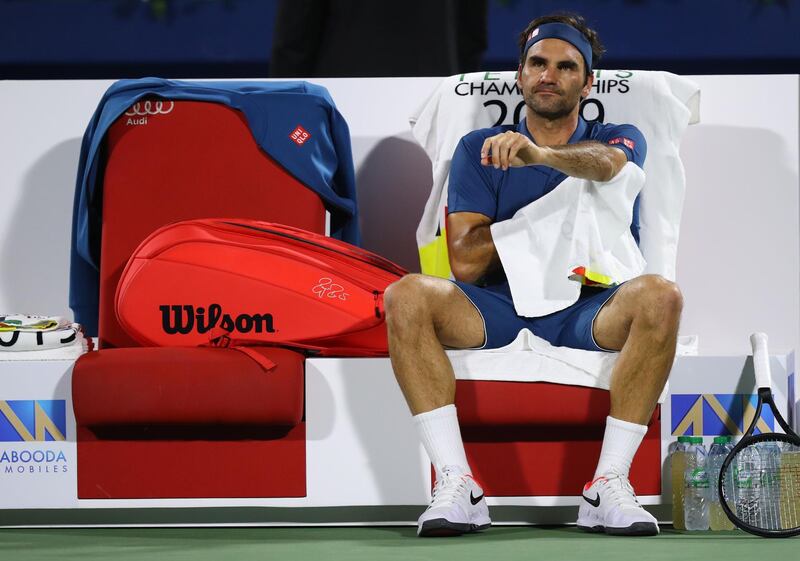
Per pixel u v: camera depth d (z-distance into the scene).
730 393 10.11
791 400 10.77
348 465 10.03
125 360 9.84
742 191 12.67
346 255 10.63
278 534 9.70
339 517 10.27
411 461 10.02
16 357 10.18
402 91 12.81
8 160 12.79
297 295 10.32
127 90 11.61
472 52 14.44
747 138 12.67
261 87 12.00
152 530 10.05
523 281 10.02
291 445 10.05
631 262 10.48
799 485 9.72
